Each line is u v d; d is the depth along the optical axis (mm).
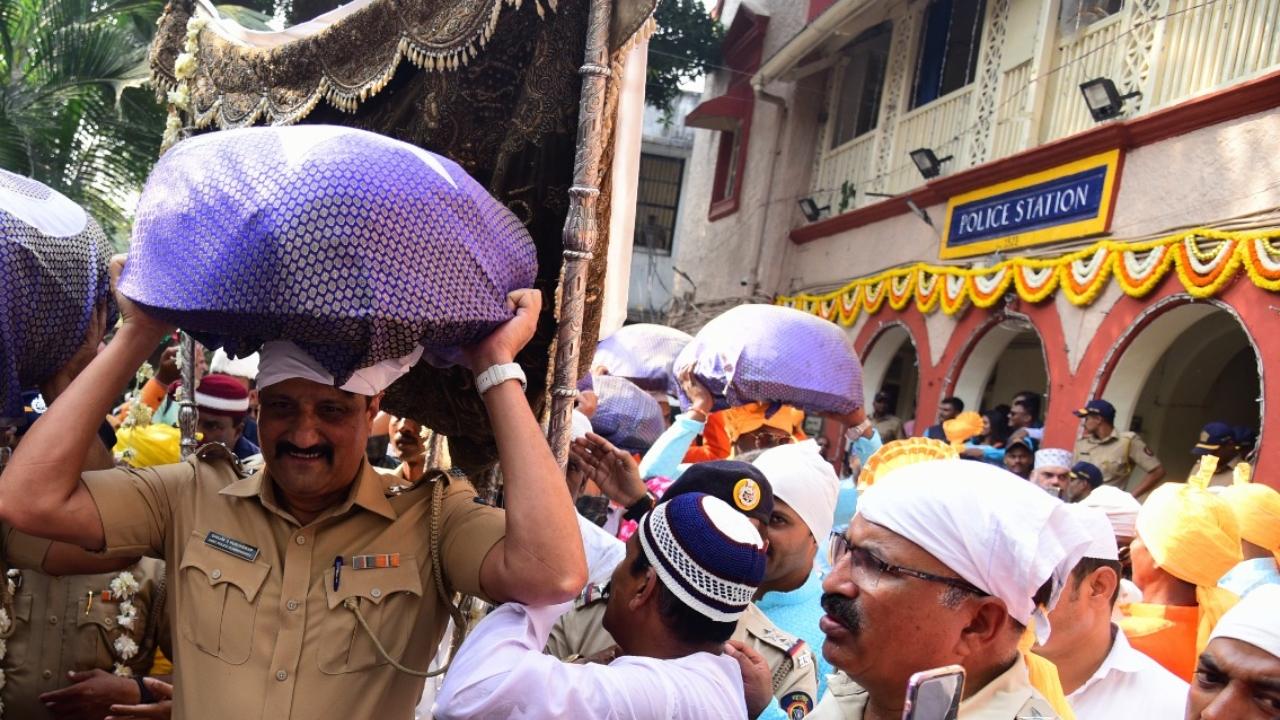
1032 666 1964
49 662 2434
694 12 17094
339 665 1892
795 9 14852
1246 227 7102
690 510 1960
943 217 11062
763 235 15086
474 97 2598
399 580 1950
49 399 2184
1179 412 10875
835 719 2012
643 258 21797
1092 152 8703
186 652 1914
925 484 1807
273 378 1840
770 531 2727
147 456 3621
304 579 1921
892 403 15391
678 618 1939
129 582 2521
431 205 1749
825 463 2879
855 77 14172
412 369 2613
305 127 1794
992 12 10727
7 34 11992
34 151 12047
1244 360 10914
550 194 2568
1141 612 3092
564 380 2322
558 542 1842
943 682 1278
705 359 4508
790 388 4422
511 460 1879
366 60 2766
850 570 1850
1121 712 2385
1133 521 3641
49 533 1857
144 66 12289
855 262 13023
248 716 1846
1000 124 10281
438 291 1740
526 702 1757
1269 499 3512
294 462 1889
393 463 4496
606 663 2129
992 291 9703
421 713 2756
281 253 1633
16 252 1907
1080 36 9391
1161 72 8305
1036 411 9836
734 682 1967
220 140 1794
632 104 2650
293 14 11938
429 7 2523
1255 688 1977
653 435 5074
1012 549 1728
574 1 2387
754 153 15914
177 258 1722
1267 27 7309
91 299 2148
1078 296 8602
